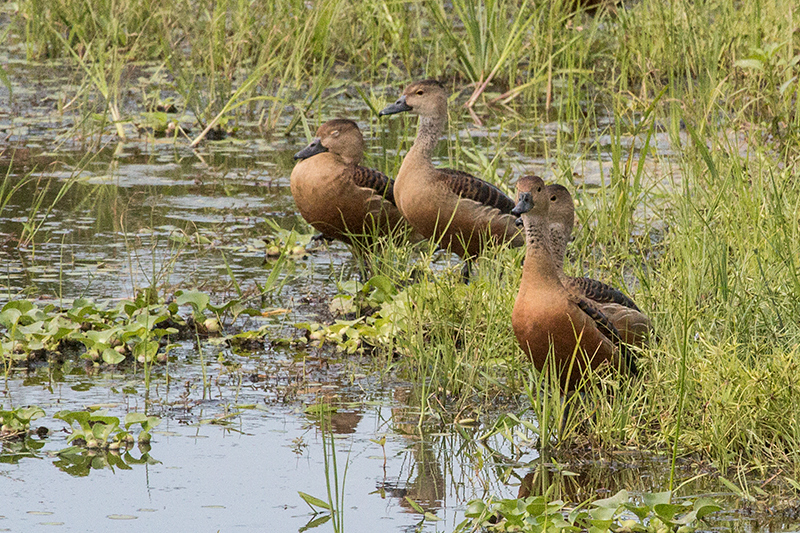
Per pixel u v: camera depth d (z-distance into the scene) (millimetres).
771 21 19453
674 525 7438
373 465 8492
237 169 17734
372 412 9578
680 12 20422
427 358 10172
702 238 11500
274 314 12047
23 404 9461
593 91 21969
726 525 7469
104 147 18625
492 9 21828
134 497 7828
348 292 12469
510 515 7297
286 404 9719
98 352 10594
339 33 23453
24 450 8648
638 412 9148
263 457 8586
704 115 15984
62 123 19750
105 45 23047
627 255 12312
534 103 21453
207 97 20875
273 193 16578
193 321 11648
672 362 9250
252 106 21375
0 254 13438
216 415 9406
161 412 9430
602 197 14125
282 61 21578
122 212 15320
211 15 23516
